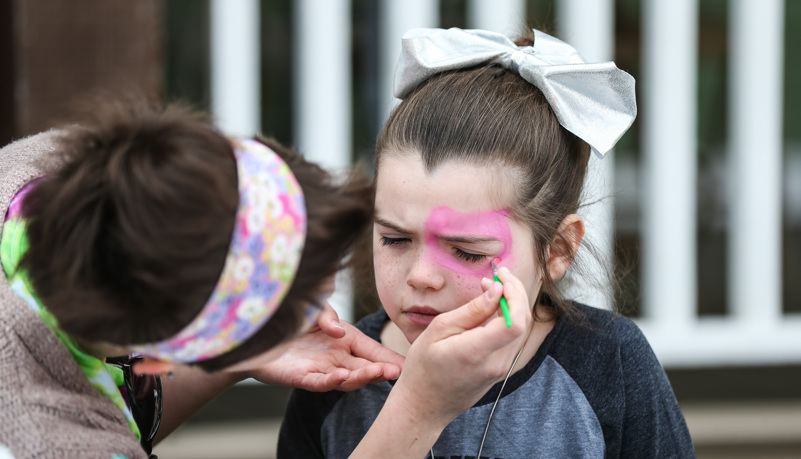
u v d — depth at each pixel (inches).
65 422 68.4
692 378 284.5
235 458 239.8
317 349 102.0
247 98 259.3
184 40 254.2
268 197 65.6
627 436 100.8
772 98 280.1
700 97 284.5
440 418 84.8
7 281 73.5
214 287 64.4
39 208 66.7
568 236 100.0
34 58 175.9
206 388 107.7
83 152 67.2
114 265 63.8
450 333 82.5
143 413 99.4
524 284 96.1
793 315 296.2
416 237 93.4
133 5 177.8
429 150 92.6
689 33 273.9
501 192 92.7
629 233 281.7
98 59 178.1
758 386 283.7
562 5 267.4
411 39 100.9
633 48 275.6
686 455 103.4
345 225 69.7
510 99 96.3
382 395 103.3
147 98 79.7
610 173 265.6
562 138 98.7
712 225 291.6
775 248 285.6
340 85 263.6
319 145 264.5
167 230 62.4
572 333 102.0
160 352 67.4
